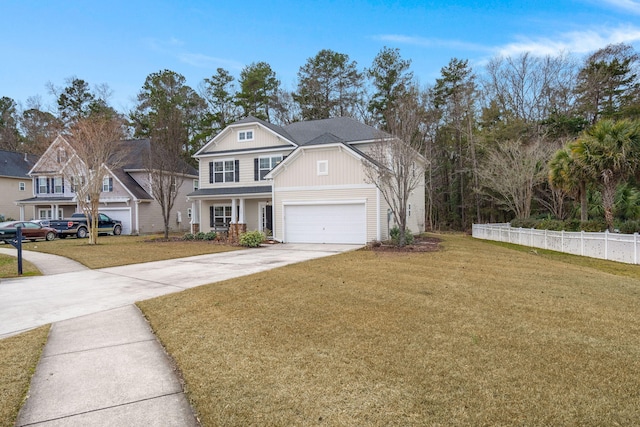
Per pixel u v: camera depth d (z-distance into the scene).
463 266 10.20
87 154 19.95
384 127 20.84
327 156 17.86
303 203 18.36
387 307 6.12
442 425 2.87
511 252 13.84
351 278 8.59
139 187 29.33
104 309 6.62
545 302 6.38
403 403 3.20
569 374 3.69
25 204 30.53
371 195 17.00
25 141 44.44
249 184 22.97
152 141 23.14
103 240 21.95
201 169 24.27
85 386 3.65
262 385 3.56
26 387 3.64
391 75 35.44
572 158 14.67
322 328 5.16
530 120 31.14
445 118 35.62
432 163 31.19
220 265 11.48
